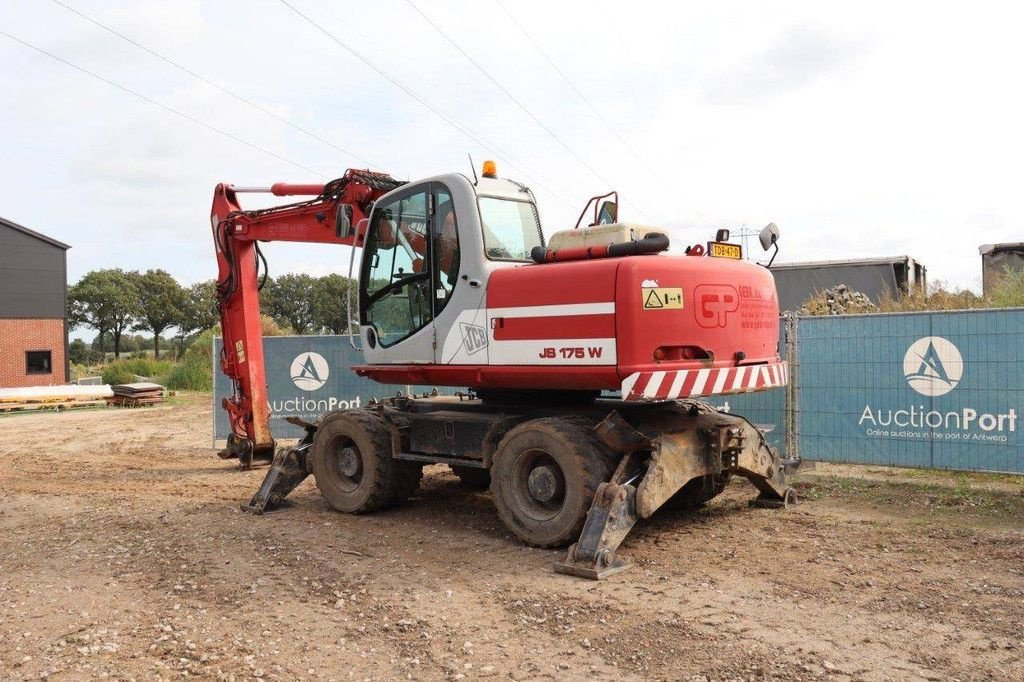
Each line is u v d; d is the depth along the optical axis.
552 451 6.31
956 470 8.37
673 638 4.53
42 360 33.22
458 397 8.77
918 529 6.62
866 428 8.84
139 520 7.88
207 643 4.75
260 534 7.17
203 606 5.40
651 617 4.86
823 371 9.08
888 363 8.70
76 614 5.32
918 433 8.54
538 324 6.40
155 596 5.64
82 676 4.32
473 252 6.89
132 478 10.80
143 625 5.09
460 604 5.23
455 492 8.97
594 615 4.93
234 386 11.21
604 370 6.00
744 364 6.52
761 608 4.95
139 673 4.35
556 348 6.29
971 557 5.82
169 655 4.59
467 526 7.35
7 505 8.99
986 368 8.16
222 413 12.79
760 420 9.44
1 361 32.03
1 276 32.19
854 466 9.37
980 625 4.58
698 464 6.54
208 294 76.31
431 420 7.48
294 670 4.32
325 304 68.38
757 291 6.75
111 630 5.02
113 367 32.94
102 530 7.54
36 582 6.04
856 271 18.95
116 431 17.22
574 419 6.47
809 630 4.58
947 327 8.35
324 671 4.30
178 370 31.05
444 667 4.28
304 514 8.02
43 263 33.31
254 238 10.34
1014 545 6.06
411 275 7.43
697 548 6.29
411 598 5.38
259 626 4.99
